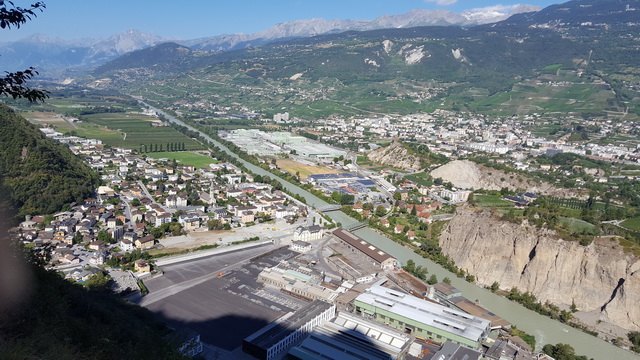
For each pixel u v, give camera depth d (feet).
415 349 549.13
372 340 550.77
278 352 540.52
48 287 318.86
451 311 626.23
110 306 521.65
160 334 505.66
